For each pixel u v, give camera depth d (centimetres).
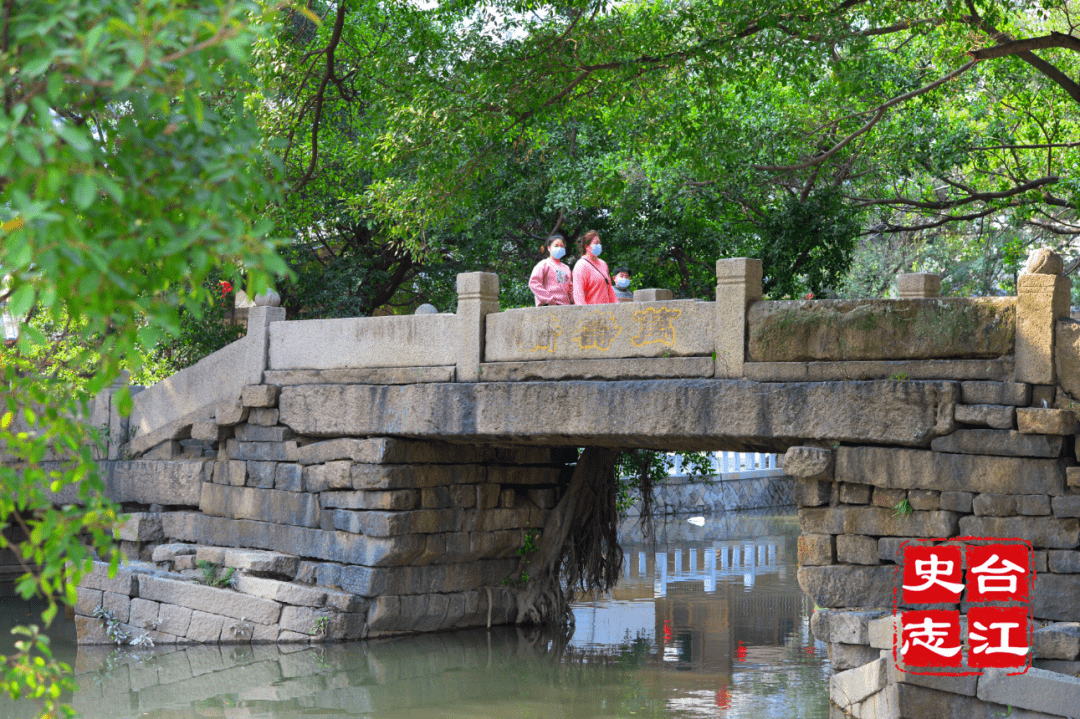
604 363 1055
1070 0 1819
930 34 1744
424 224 1617
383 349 1217
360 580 1205
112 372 366
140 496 1459
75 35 326
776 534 2417
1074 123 1947
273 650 1198
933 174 1778
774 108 1778
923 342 895
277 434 1301
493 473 1331
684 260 1969
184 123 377
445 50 1581
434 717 916
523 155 1914
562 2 1506
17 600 1675
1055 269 847
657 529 2448
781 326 957
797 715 888
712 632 1300
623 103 1589
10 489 394
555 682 1045
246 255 352
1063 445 835
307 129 1870
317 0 1730
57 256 319
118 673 1128
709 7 1447
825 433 919
